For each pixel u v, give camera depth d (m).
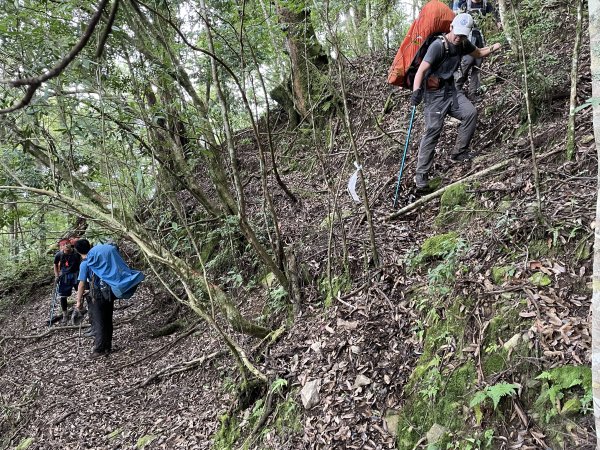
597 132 1.74
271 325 4.67
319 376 3.53
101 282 5.89
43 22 3.65
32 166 4.35
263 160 4.36
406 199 4.88
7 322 8.45
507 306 2.84
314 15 6.52
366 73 7.38
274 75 8.13
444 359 2.95
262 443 3.44
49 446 4.66
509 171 4.02
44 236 5.81
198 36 4.85
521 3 5.49
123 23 4.32
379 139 6.12
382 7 7.14
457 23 4.15
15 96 3.56
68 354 6.38
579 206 3.15
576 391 2.27
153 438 4.21
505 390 2.38
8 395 5.85
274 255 4.93
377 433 2.94
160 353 5.70
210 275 6.26
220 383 4.51
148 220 5.94
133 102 4.38
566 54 4.75
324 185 6.13
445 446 2.57
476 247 3.48
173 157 5.39
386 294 3.83
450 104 4.46
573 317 2.56
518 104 4.80
